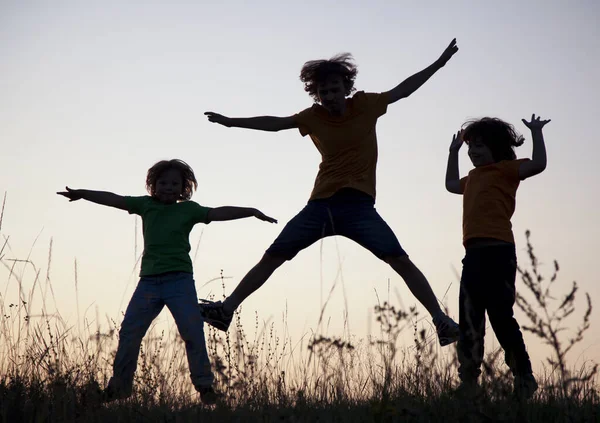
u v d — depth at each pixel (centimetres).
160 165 555
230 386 399
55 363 438
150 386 431
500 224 514
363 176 586
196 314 511
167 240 530
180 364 451
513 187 528
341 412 402
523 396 380
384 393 377
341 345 416
